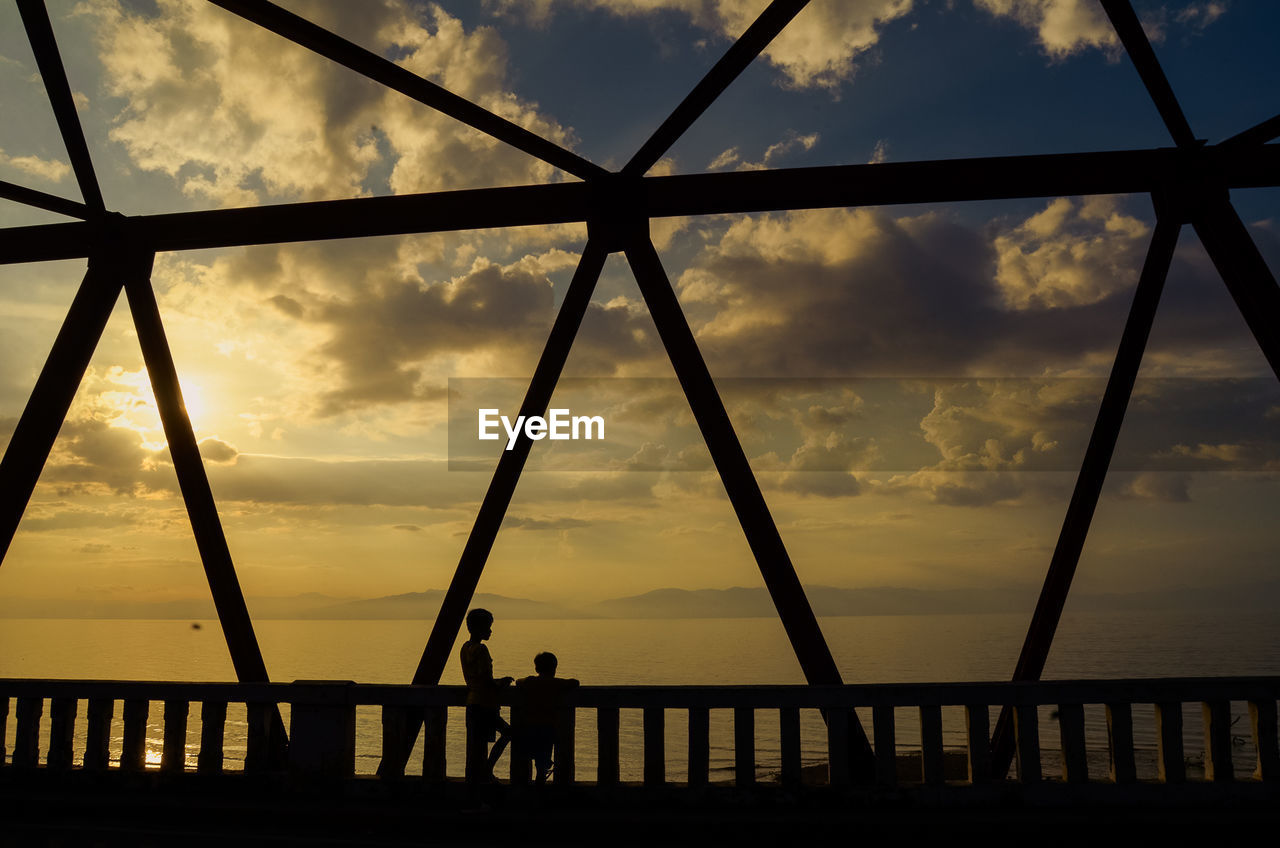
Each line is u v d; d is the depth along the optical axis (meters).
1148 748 27.44
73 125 9.93
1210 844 6.19
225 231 9.86
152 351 9.64
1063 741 6.81
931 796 6.69
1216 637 189.25
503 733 6.93
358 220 9.74
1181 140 8.81
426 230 9.62
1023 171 8.87
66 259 10.25
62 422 9.70
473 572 8.49
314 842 6.38
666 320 8.83
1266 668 103.75
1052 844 6.25
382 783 7.14
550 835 6.54
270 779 7.30
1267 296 8.30
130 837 6.50
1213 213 8.59
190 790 7.40
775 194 9.07
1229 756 6.69
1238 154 8.64
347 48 9.09
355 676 112.25
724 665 139.50
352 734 7.41
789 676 115.00
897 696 6.84
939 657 144.38
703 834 6.44
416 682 8.28
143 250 9.97
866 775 6.94
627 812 6.72
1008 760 7.82
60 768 7.65
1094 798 6.65
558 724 7.07
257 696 7.48
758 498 8.31
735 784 6.86
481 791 6.86
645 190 9.23
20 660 141.12
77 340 9.73
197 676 105.44
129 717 7.68
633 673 123.19
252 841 6.39
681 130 9.17
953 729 37.00
